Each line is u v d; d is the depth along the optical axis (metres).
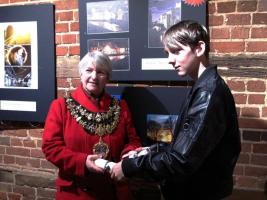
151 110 2.51
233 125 1.57
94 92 2.08
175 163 1.46
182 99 2.43
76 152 2.01
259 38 2.27
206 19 2.34
